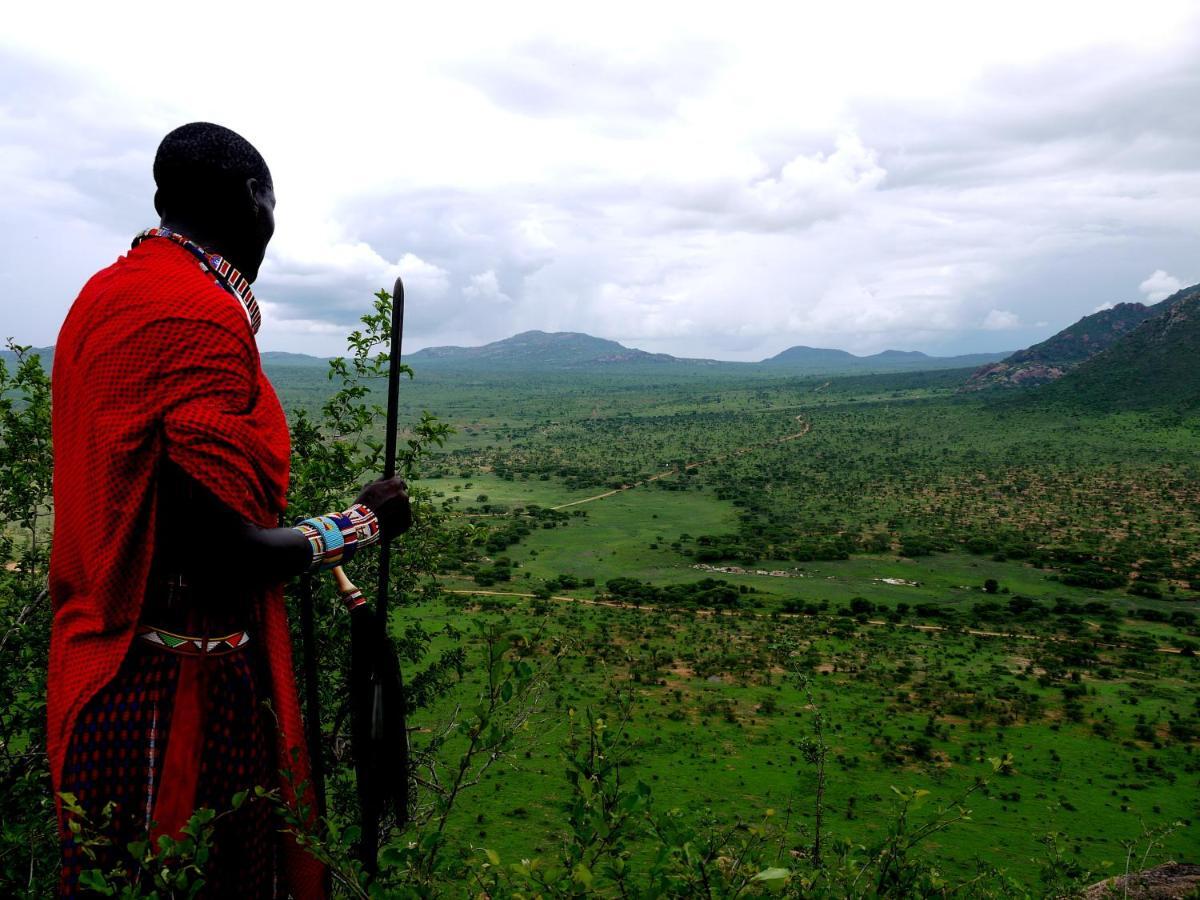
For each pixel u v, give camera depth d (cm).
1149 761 5469
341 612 515
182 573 143
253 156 161
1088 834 4297
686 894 189
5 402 623
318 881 164
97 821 138
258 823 153
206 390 134
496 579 10544
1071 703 6594
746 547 12838
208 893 144
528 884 172
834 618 9288
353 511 157
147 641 142
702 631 8238
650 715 5738
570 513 15488
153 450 131
